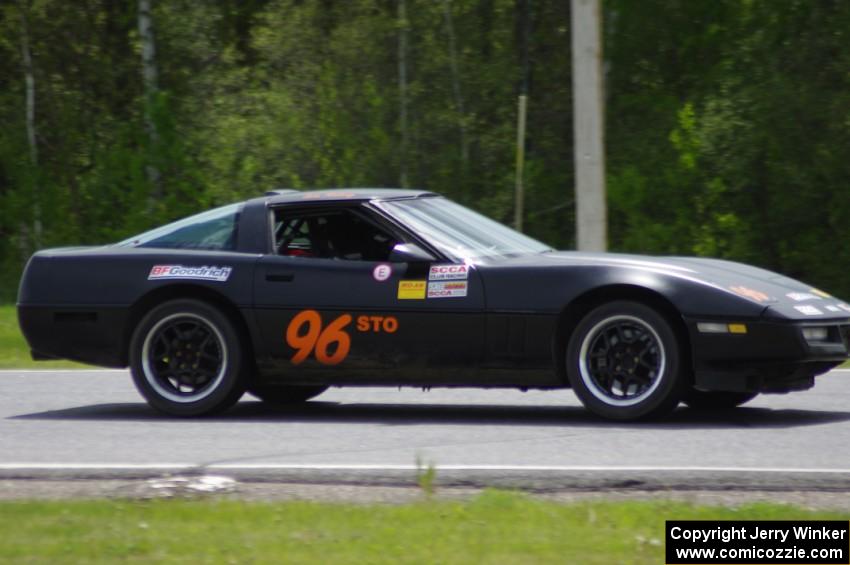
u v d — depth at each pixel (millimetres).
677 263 21516
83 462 17984
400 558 12070
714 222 59344
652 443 19000
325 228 22391
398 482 16281
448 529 13375
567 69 65938
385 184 63875
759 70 56906
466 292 21094
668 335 20297
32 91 70625
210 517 14000
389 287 21469
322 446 19219
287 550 12469
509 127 64500
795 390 20953
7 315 46469
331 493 15781
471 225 22859
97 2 70812
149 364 22562
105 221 70625
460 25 64688
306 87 65312
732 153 56531
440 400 25125
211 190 67062
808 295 21078
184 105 70375
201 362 22484
